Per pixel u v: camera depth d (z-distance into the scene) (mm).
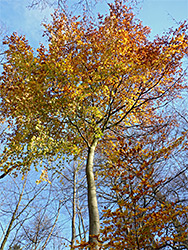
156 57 7996
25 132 6750
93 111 7195
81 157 9430
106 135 9680
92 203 5539
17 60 7293
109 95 8242
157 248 4930
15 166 6926
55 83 7277
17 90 7047
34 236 8867
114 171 6910
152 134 8641
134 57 8164
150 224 5055
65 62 7438
